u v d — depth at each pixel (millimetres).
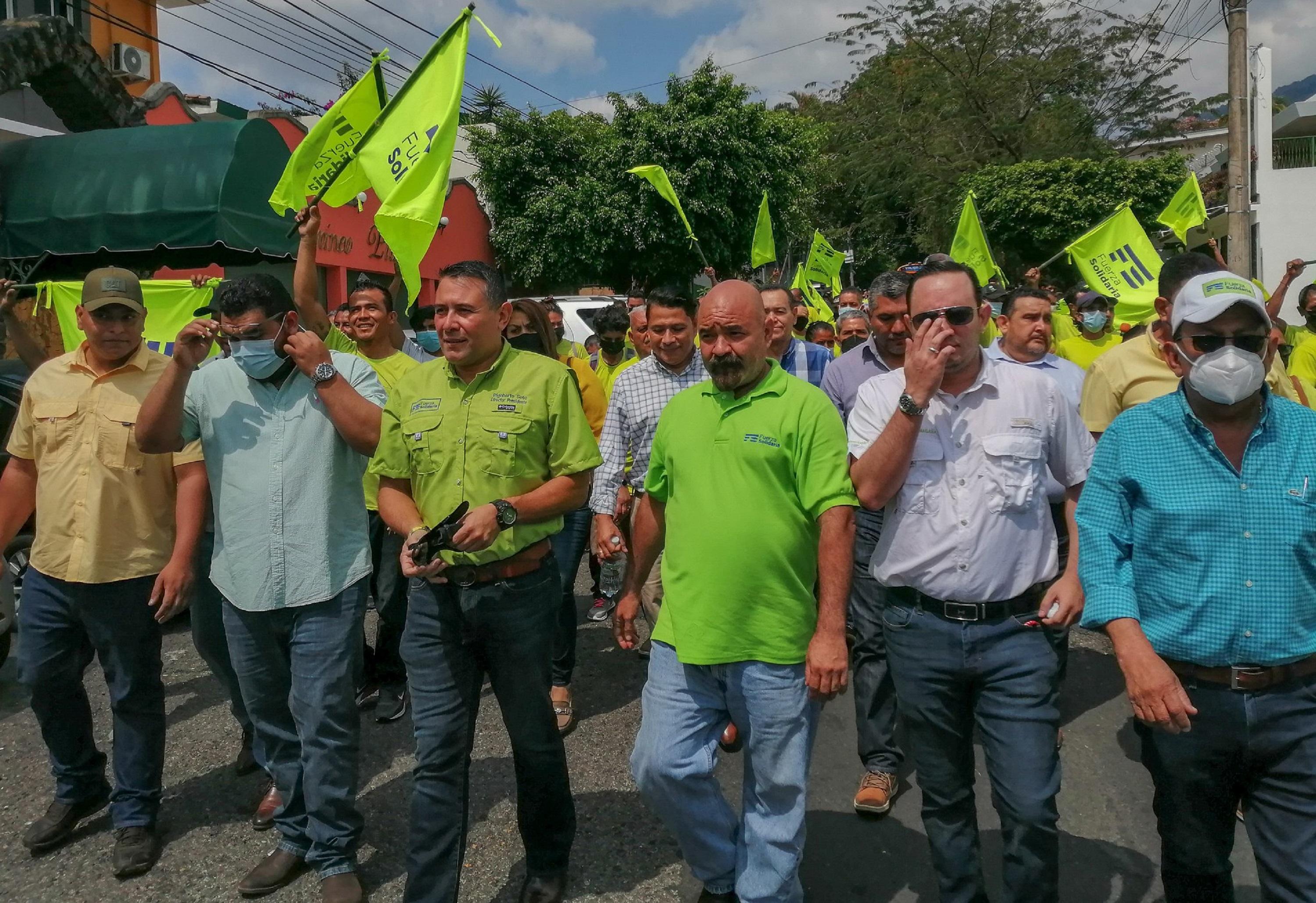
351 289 15852
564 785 3049
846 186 32312
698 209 20281
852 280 32375
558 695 4480
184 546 3295
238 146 7504
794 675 2645
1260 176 21328
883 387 2846
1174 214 10109
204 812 3705
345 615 3111
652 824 3570
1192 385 2186
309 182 4027
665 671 2760
